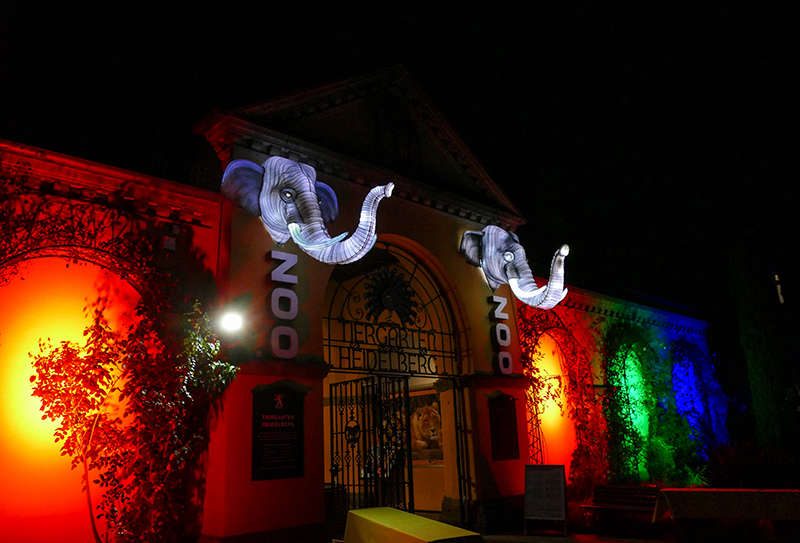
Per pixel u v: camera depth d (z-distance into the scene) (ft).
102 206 27.43
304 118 35.88
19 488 23.38
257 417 28.94
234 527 27.02
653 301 68.44
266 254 31.60
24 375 24.23
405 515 21.45
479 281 43.78
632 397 57.57
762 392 66.13
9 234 24.53
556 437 47.65
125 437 25.94
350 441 37.29
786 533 26.13
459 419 40.70
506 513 39.27
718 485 51.93
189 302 29.09
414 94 42.32
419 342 41.11
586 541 35.04
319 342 32.76
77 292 26.12
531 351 46.75
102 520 25.14
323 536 29.91
